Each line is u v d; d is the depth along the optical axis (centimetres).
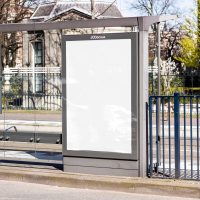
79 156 664
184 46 2923
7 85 921
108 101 645
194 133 1241
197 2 2869
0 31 695
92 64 651
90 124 655
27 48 2408
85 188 628
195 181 607
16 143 1043
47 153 862
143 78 628
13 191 624
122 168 641
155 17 632
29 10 2972
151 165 635
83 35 653
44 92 973
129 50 631
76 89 662
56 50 2323
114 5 2762
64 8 2636
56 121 1028
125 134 636
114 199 577
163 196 584
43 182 655
